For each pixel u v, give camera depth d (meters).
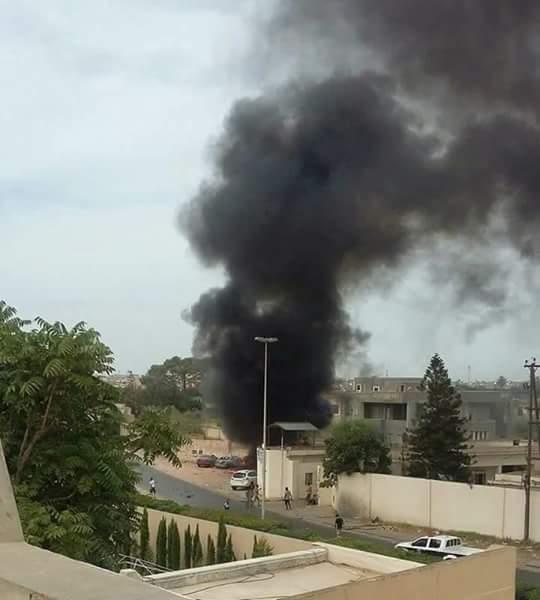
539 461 39.72
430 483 31.45
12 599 2.15
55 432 9.09
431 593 9.28
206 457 56.72
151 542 22.44
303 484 40.44
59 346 8.77
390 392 53.41
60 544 7.75
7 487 2.95
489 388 62.25
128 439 9.80
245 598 9.45
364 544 18.66
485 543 27.77
